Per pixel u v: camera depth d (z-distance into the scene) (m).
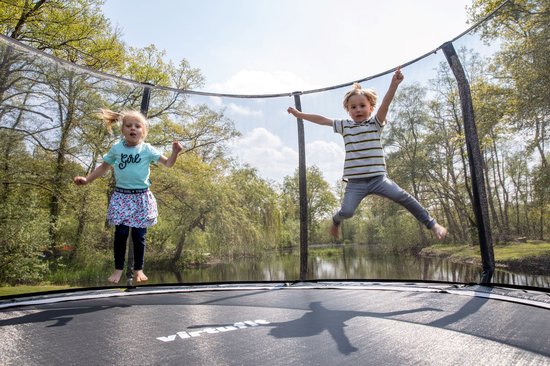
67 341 1.61
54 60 2.90
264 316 2.04
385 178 2.28
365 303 2.31
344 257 3.43
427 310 2.04
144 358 1.37
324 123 2.53
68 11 8.76
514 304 2.12
